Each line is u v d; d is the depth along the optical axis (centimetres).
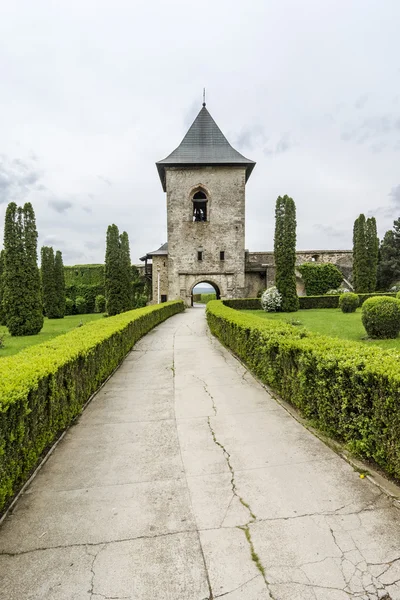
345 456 378
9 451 303
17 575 233
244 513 291
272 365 611
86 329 857
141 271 4397
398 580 221
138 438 450
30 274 1666
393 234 3856
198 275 3219
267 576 227
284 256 2373
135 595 216
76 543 262
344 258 3712
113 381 739
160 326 1812
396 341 967
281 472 353
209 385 681
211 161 3177
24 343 1313
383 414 327
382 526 270
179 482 343
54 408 425
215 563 239
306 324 1470
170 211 3225
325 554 244
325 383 421
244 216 3225
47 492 331
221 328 1175
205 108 3438
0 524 285
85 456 404
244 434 448
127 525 281
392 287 3409
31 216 1683
